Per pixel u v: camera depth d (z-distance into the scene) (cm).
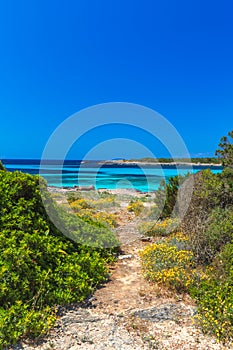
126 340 380
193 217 756
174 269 552
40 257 492
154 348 367
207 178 830
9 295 414
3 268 427
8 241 479
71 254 585
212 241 616
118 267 650
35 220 570
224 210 718
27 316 388
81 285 485
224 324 392
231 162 808
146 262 614
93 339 381
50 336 384
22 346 361
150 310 447
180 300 484
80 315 432
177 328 411
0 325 363
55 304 445
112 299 489
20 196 587
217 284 487
